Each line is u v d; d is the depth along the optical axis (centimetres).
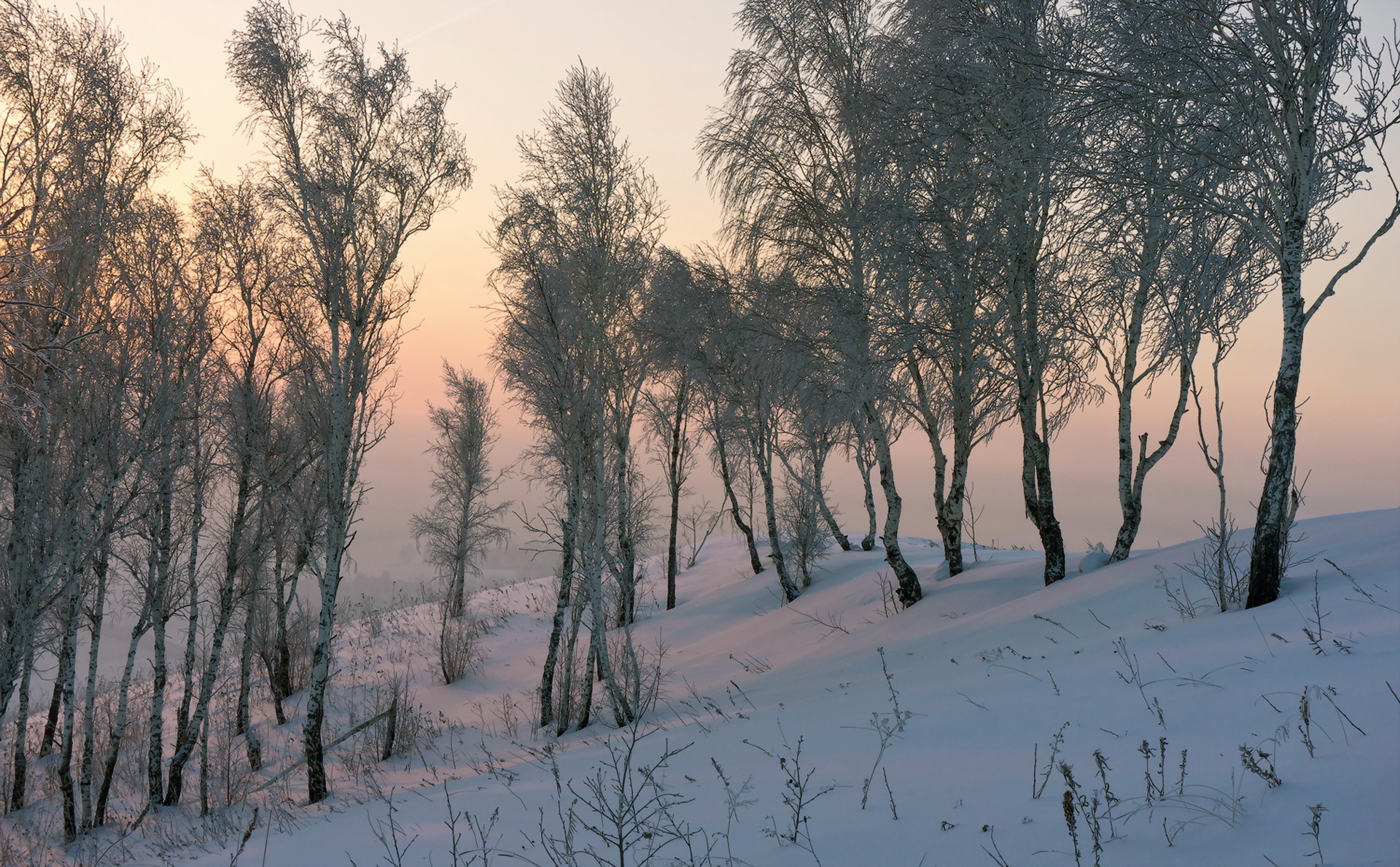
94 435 1222
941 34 1192
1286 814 350
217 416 1443
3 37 1138
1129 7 900
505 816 695
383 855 629
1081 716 575
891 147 1255
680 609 2348
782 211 1496
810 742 712
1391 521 875
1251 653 598
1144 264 1053
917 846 424
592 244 1434
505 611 2752
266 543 1731
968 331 1276
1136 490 1205
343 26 1293
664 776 717
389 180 1323
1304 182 756
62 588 1206
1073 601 1020
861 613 1608
